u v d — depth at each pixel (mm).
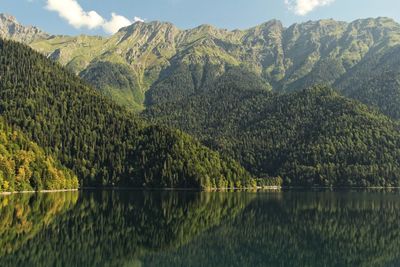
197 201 192250
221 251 90188
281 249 93750
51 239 92938
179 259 82188
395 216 147875
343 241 104250
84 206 154125
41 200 166625
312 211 158750
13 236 93312
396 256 90062
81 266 73500
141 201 184250
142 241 96750
